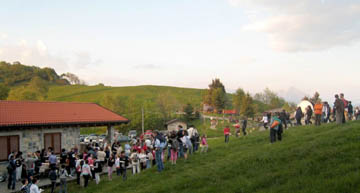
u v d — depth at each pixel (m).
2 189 17.34
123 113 71.56
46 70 189.62
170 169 15.24
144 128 67.19
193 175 12.56
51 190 16.30
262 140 19.22
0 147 21.48
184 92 140.38
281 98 99.12
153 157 19.36
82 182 17.69
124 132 66.25
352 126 14.99
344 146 11.25
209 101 93.50
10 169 17.19
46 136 24.52
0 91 69.31
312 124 23.27
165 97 84.81
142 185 13.56
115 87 150.50
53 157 19.27
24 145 22.92
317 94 62.09
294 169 10.10
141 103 76.81
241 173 11.46
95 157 18.52
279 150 13.30
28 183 14.88
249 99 78.75
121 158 17.38
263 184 9.50
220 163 13.80
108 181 17.98
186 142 17.67
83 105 31.45
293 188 8.35
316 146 12.37
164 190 11.51
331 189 7.52
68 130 26.16
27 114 24.64
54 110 27.53
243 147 18.03
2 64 175.00
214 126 68.44
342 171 8.74
